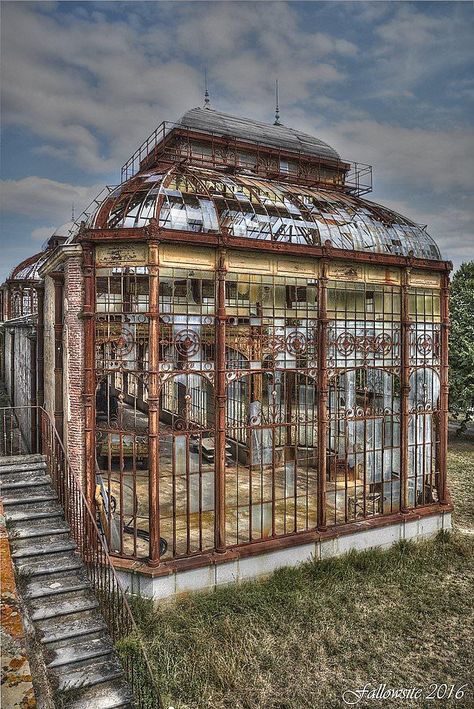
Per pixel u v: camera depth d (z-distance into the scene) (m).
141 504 15.13
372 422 15.14
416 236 16.27
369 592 12.02
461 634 10.56
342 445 18.30
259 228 13.17
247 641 9.71
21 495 11.19
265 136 19.08
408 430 15.31
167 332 11.88
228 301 14.90
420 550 14.34
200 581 11.41
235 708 8.22
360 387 16.92
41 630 8.38
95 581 9.71
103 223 11.92
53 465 11.93
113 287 14.28
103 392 23.72
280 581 12.00
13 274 31.73
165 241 11.23
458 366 30.73
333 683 8.93
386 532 14.40
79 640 8.38
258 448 18.72
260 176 17.67
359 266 14.12
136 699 7.54
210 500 15.62
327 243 13.25
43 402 15.82
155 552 11.02
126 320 11.91
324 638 10.13
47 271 14.52
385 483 14.82
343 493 16.66
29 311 30.45
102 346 12.32
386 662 9.56
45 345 15.58
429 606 11.58
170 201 12.07
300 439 19.78
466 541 15.23
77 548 10.19
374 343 14.48
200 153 17.92
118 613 8.76
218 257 11.90
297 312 13.31
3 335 33.06
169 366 11.55
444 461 15.88
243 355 14.70
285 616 10.77
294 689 8.67
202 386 21.27
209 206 12.50
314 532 13.20
